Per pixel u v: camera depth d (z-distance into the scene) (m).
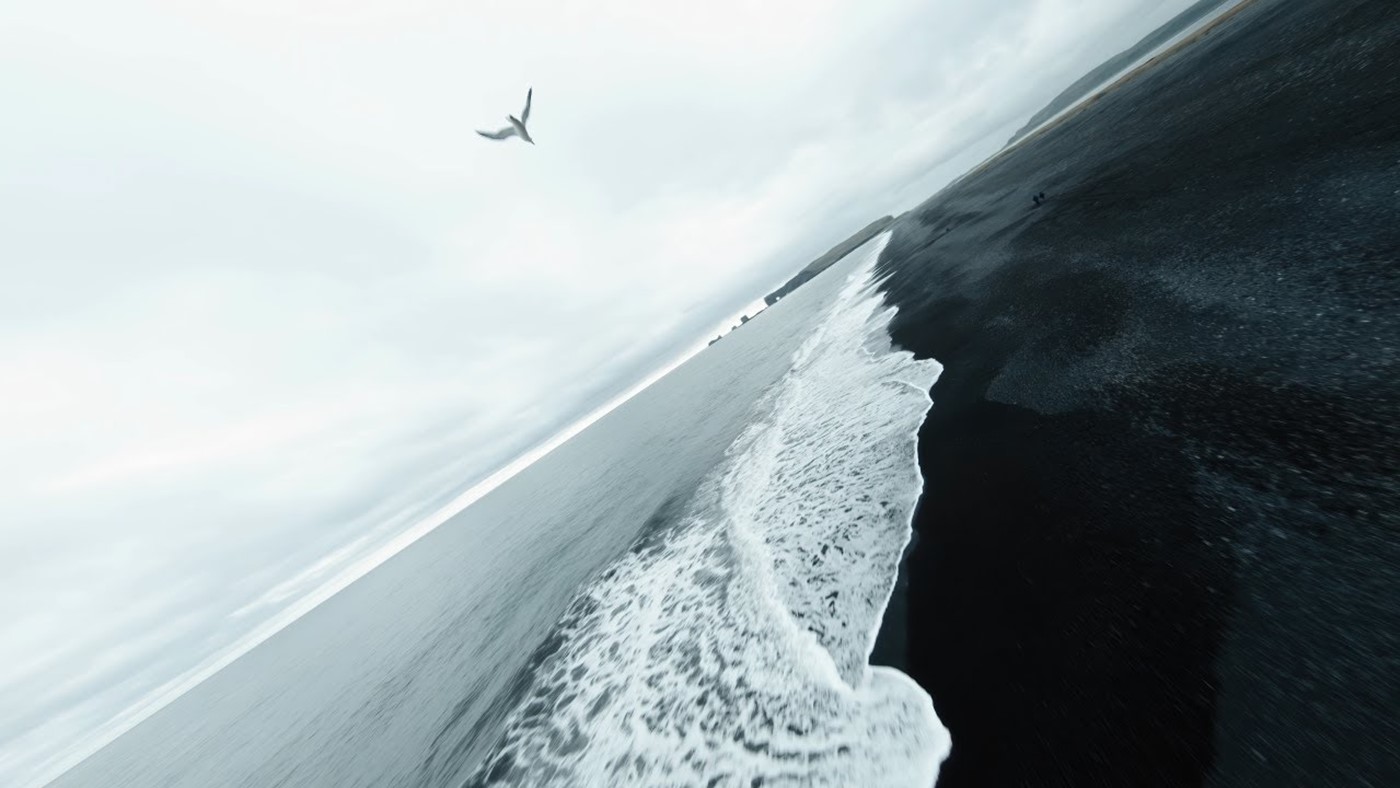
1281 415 5.80
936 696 5.91
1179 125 15.31
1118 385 8.23
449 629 26.45
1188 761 4.01
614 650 12.51
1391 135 7.91
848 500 11.05
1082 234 14.17
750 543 12.53
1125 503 6.39
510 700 13.75
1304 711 3.79
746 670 8.48
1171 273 9.57
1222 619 4.65
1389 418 5.00
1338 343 6.02
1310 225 7.79
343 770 16.95
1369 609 4.02
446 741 14.09
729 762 6.90
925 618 6.95
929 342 15.91
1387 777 3.27
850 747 5.98
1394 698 3.53
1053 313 11.70
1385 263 6.34
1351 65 10.34
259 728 31.36
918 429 11.59
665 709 8.91
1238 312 7.55
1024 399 9.74
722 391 40.66
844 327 28.38
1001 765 4.85
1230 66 16.25
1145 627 5.05
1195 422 6.59
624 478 33.66
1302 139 9.69
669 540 17.03
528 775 9.69
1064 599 5.88
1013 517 7.46
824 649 7.73
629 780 7.76
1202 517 5.55
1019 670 5.52
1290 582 4.52
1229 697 4.16
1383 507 4.49
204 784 25.47
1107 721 4.60
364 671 29.03
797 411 20.09
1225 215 9.73
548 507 43.94
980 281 17.36
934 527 8.41
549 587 21.44
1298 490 5.07
